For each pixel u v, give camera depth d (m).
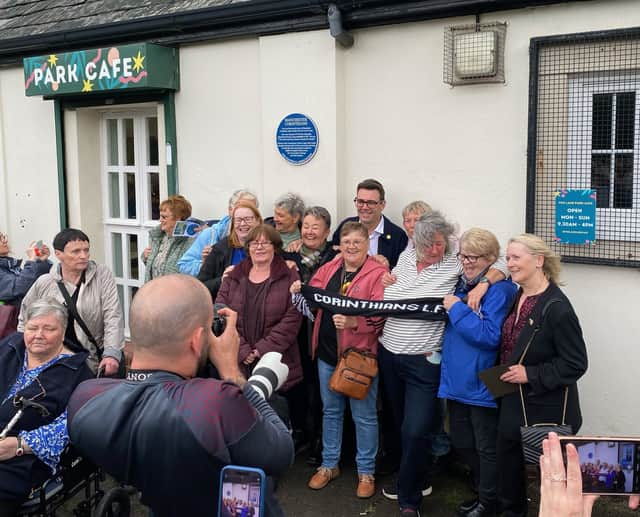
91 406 2.05
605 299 4.34
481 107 4.70
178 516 2.03
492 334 3.70
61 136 6.95
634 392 4.30
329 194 5.31
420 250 4.00
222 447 1.91
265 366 2.31
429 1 4.64
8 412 3.51
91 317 4.52
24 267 5.21
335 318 4.22
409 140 5.02
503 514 3.75
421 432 3.93
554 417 3.51
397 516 4.11
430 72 4.88
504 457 3.66
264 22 5.43
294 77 5.37
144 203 6.83
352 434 4.86
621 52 4.18
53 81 6.36
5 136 7.45
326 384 4.48
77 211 7.02
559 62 4.37
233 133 5.90
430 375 3.96
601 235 4.36
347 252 4.32
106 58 6.00
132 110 6.76
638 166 4.25
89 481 3.67
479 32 4.50
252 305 4.45
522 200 4.60
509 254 3.58
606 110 4.33
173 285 2.08
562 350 3.45
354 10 4.93
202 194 6.16
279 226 5.18
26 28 7.00
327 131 5.27
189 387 1.99
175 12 5.81
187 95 6.11
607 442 1.86
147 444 1.95
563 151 4.43
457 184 4.84
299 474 4.68
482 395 3.80
